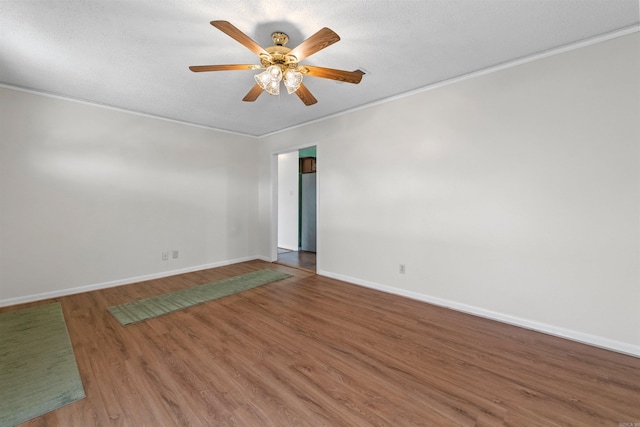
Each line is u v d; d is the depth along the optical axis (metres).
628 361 1.97
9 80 2.87
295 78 2.04
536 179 2.42
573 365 1.94
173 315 2.77
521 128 2.48
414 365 1.95
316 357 2.04
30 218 3.12
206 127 4.61
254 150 5.31
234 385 1.73
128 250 3.81
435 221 3.04
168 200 4.19
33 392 1.65
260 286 3.71
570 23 1.98
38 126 3.14
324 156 4.15
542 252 2.40
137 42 2.18
